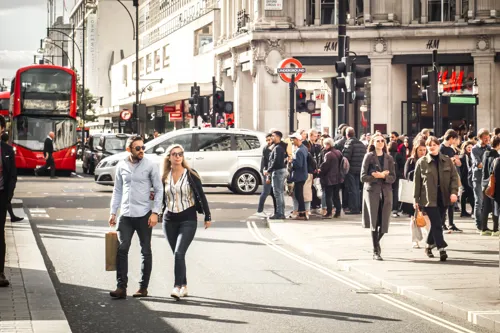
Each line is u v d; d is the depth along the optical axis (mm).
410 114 49031
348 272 15328
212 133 34625
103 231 21406
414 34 47812
